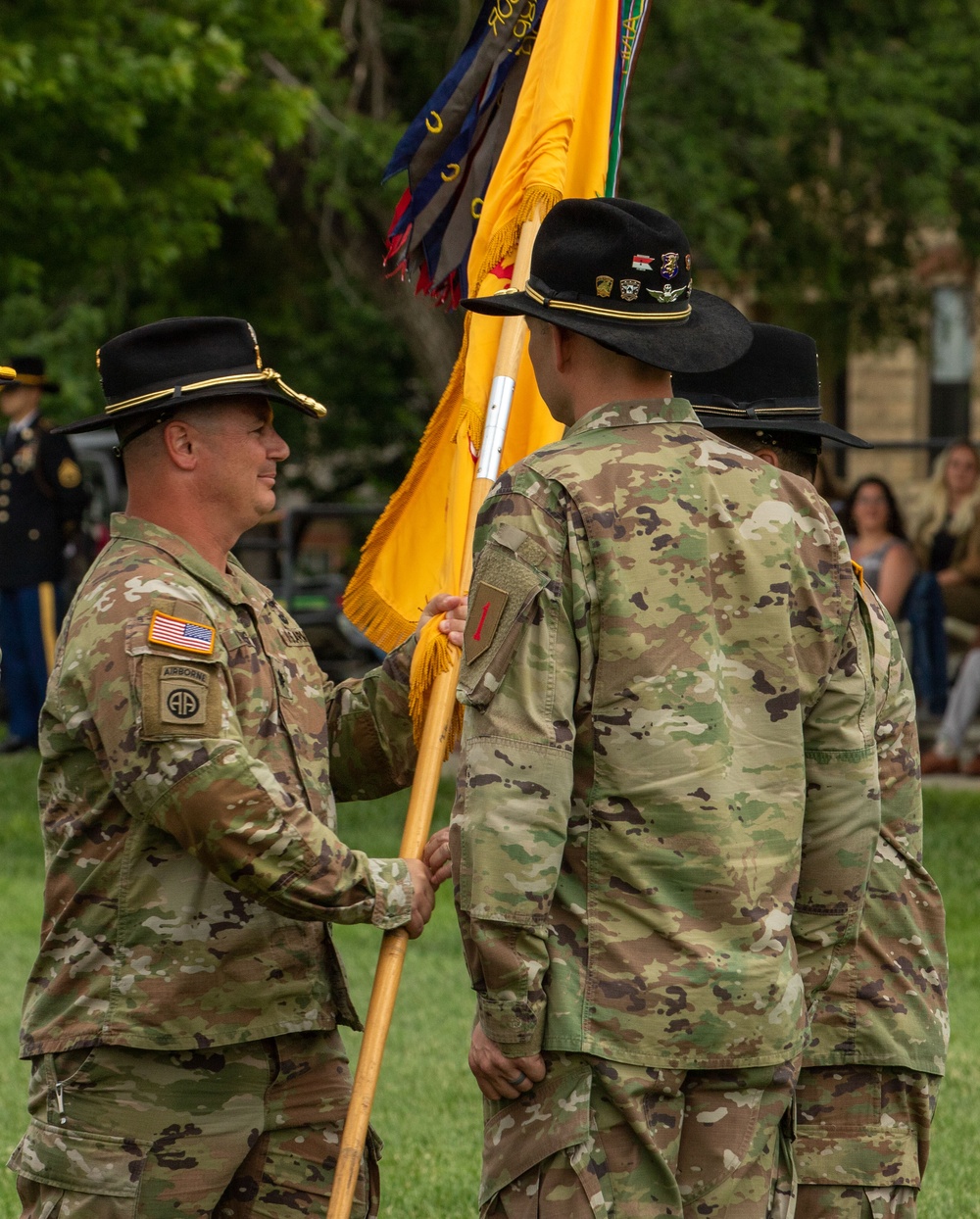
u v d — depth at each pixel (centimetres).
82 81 2336
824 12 3312
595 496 604
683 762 593
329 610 3228
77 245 2591
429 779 721
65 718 642
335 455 4681
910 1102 721
